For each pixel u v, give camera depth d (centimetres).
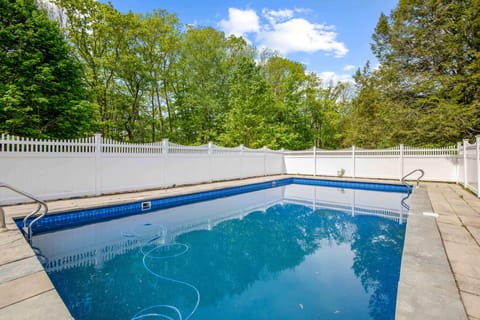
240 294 295
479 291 212
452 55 1284
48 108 941
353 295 293
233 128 1652
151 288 307
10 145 575
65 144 633
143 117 1911
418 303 194
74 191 646
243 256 414
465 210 525
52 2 1314
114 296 288
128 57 1539
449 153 1041
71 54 1062
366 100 1739
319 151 1387
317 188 1127
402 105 1409
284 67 2322
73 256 396
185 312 259
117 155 736
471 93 1251
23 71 878
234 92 1719
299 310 263
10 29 847
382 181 1098
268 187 1141
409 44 1412
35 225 479
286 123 2077
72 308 263
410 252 300
